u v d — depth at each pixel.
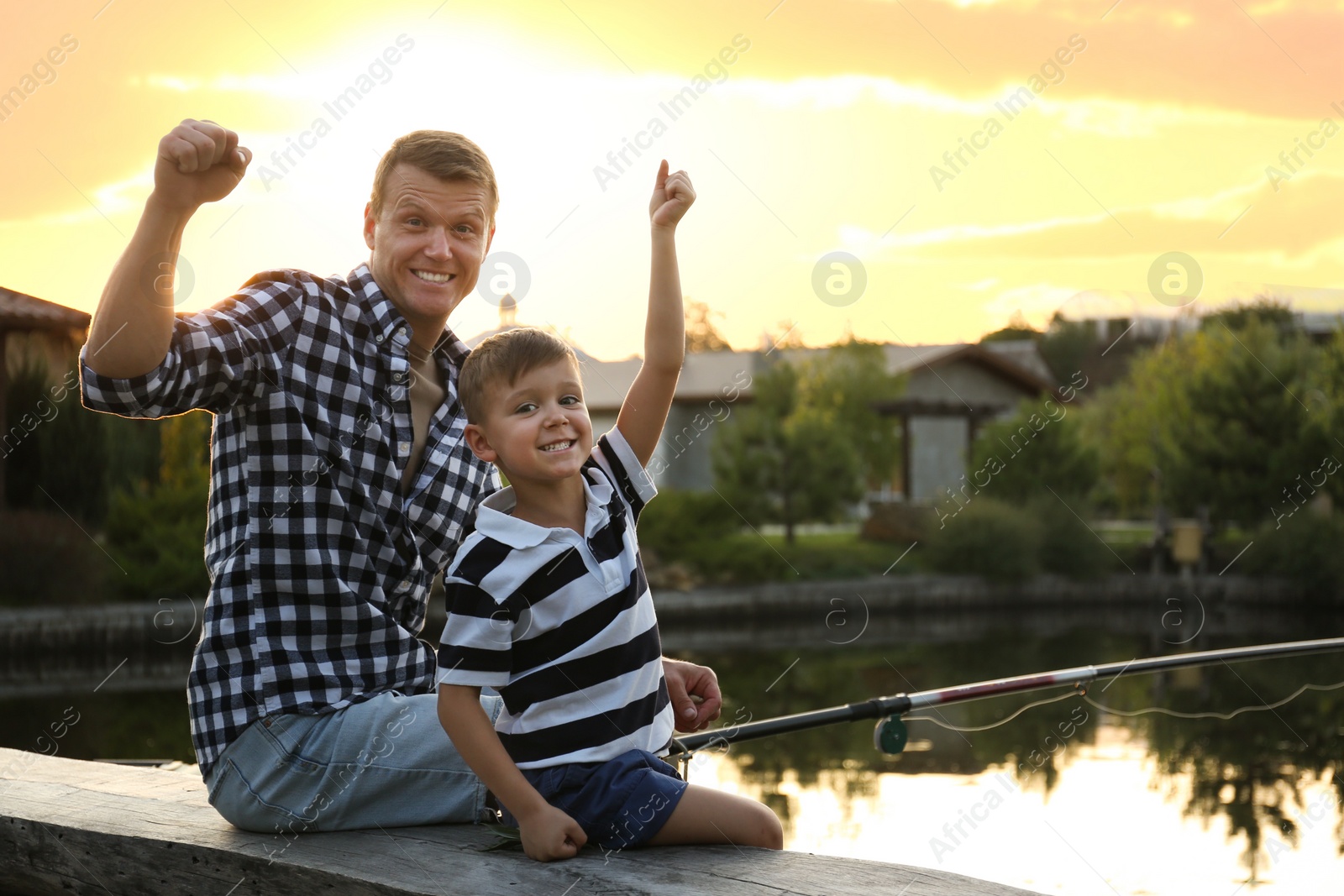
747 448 21.64
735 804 1.54
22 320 13.84
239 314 1.66
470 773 1.70
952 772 7.18
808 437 21.62
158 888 1.67
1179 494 21.61
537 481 1.62
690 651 15.32
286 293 1.71
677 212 1.83
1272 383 21.30
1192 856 5.18
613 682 1.57
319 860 1.55
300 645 1.68
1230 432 21.22
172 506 14.88
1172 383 22.48
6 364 14.18
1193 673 12.59
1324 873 4.86
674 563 20.23
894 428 23.66
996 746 8.10
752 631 18.06
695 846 1.54
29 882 1.81
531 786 1.51
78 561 13.93
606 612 1.56
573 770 1.55
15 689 11.22
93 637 13.37
